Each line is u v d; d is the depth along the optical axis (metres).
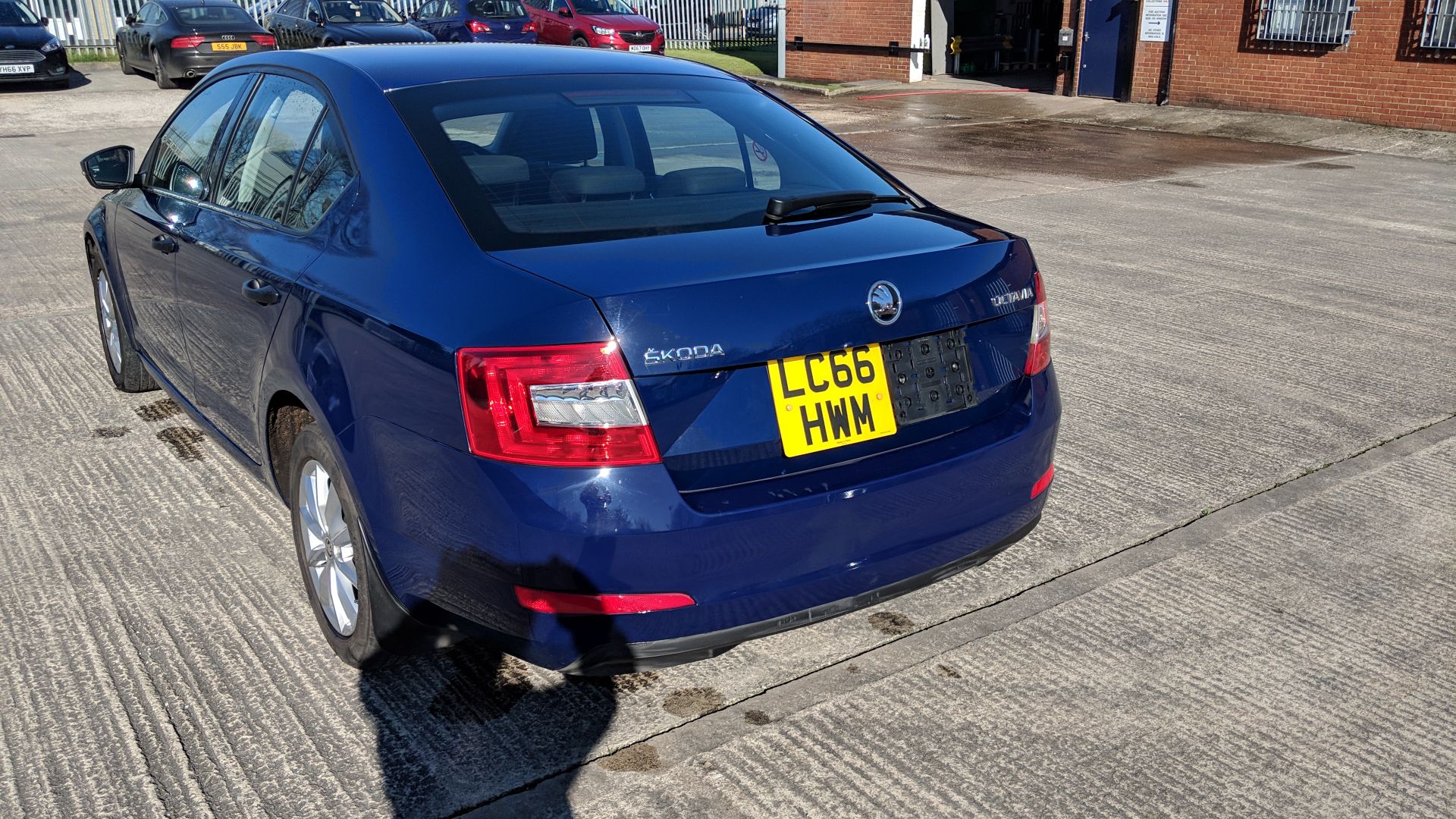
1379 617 3.43
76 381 5.45
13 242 8.40
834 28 21.50
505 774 2.71
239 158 3.72
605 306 2.34
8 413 5.03
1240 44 15.96
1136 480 4.37
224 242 3.51
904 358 2.68
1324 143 14.00
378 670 3.10
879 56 20.88
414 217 2.77
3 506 4.10
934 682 3.10
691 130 3.28
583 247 2.61
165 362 4.42
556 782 2.68
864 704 3.00
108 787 2.64
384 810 2.58
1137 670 3.15
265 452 3.42
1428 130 14.25
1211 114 16.16
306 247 3.08
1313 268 7.71
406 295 2.63
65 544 3.82
